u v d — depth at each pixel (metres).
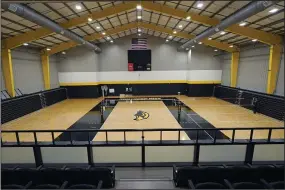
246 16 7.20
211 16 9.82
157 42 20.62
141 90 21.30
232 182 3.86
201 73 20.34
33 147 5.07
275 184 3.48
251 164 5.07
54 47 16.89
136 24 15.23
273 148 5.06
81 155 5.14
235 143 5.01
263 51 13.78
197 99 18.86
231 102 16.83
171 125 10.31
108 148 5.11
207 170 3.84
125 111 13.84
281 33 11.04
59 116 12.55
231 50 17.12
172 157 5.11
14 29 10.49
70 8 9.15
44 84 17.44
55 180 3.87
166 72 21.09
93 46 17.53
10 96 12.01
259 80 14.30
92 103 17.31
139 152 5.10
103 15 9.96
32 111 13.66
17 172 3.82
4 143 5.18
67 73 20.03
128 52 20.67
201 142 5.05
